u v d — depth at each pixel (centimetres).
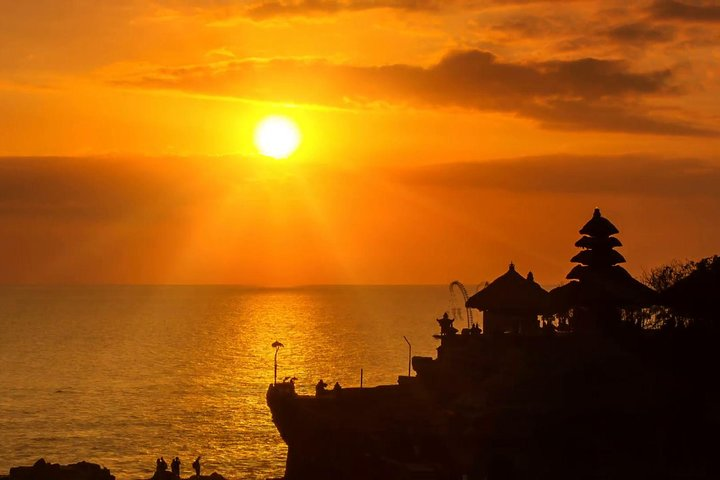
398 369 18262
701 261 7462
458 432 6191
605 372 6294
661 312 7244
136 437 11962
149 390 16462
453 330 7894
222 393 15900
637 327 6888
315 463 7088
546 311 7425
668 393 6028
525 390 6369
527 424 6006
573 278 7075
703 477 5438
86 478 8244
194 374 18700
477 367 7038
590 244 7031
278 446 11256
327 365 19250
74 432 12369
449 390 7175
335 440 6906
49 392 16388
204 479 8669
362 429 6712
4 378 18488
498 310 7488
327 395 7888
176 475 8656
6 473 9981
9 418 13538
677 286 6606
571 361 6462
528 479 5728
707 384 6069
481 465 5931
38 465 8506
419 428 6475
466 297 9088
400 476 6081
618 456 5762
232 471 9981
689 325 6856
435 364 7488
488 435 6012
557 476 5675
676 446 5759
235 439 11725
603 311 6919
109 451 11156
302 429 7356
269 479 8112
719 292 6375
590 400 6062
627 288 6788
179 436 11969
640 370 6281
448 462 6197
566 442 5875
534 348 6794
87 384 17438
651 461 5691
